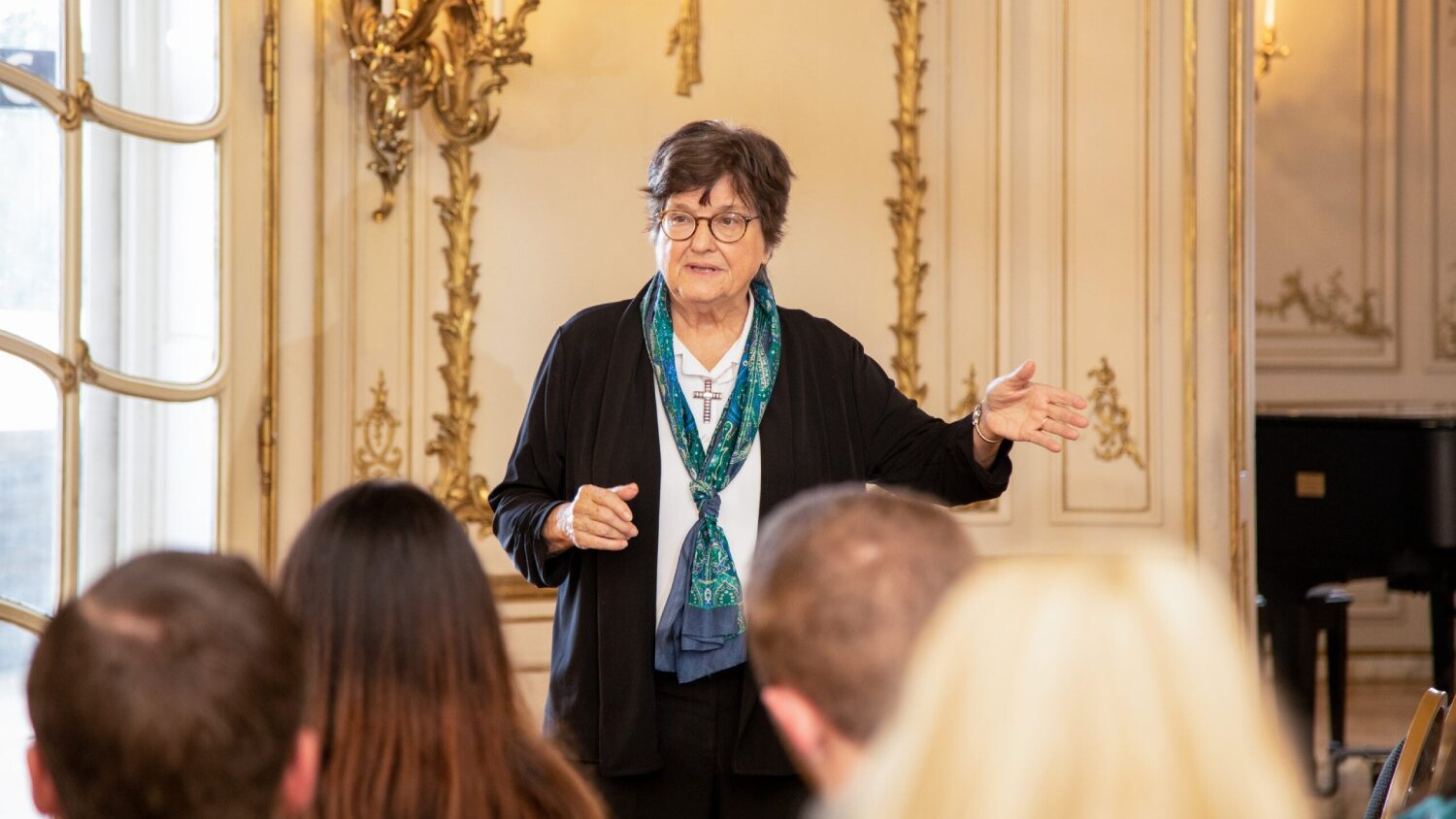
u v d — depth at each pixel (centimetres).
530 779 217
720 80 572
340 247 537
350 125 538
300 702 153
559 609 372
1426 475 732
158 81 511
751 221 369
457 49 544
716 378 373
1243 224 612
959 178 593
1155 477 603
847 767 152
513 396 558
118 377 503
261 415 527
